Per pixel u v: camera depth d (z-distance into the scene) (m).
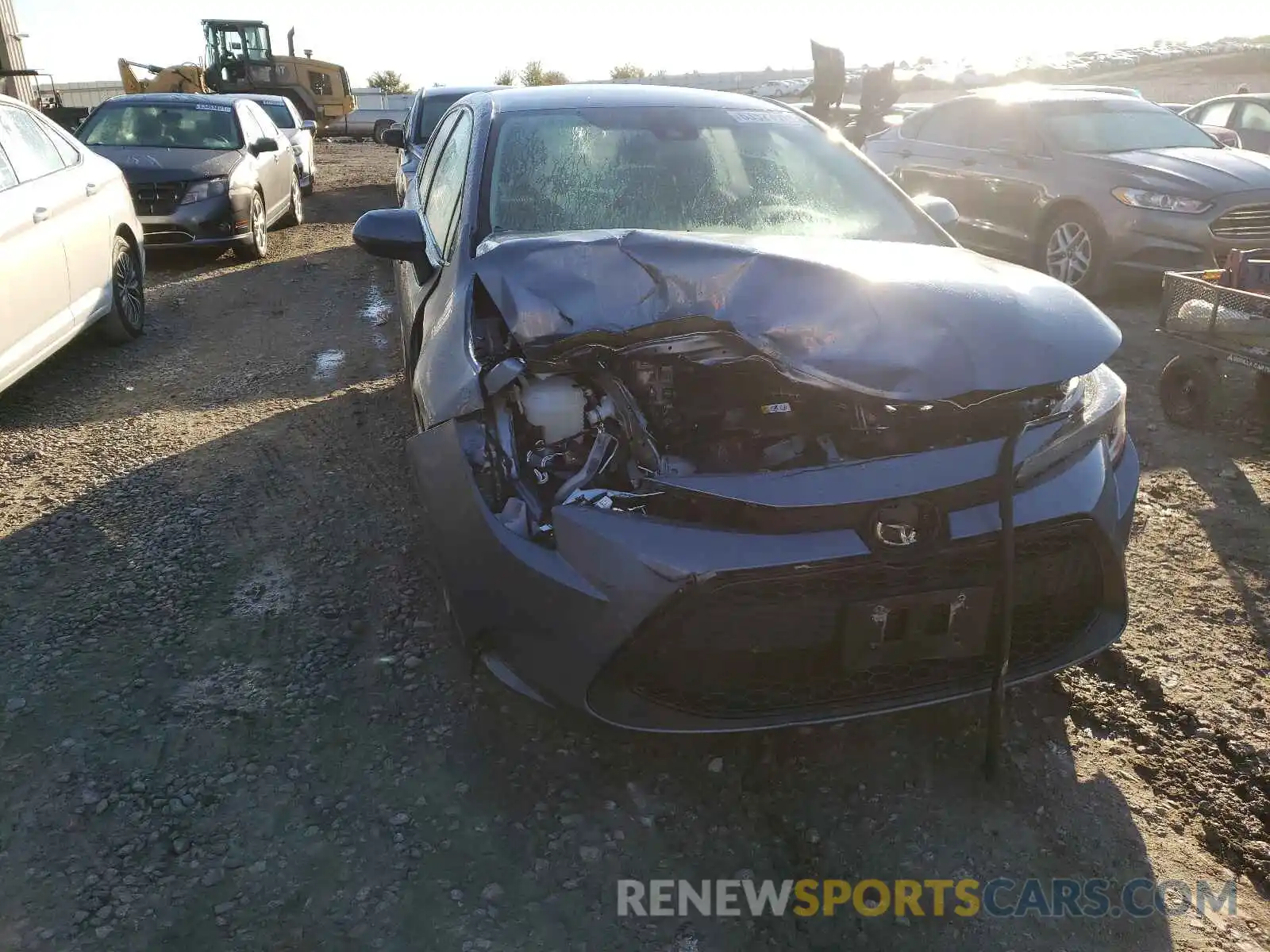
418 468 2.61
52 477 4.17
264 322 6.82
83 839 2.21
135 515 3.81
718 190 3.39
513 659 2.32
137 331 6.34
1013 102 8.21
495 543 2.27
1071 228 7.44
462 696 2.73
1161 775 2.45
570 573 2.16
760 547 2.07
